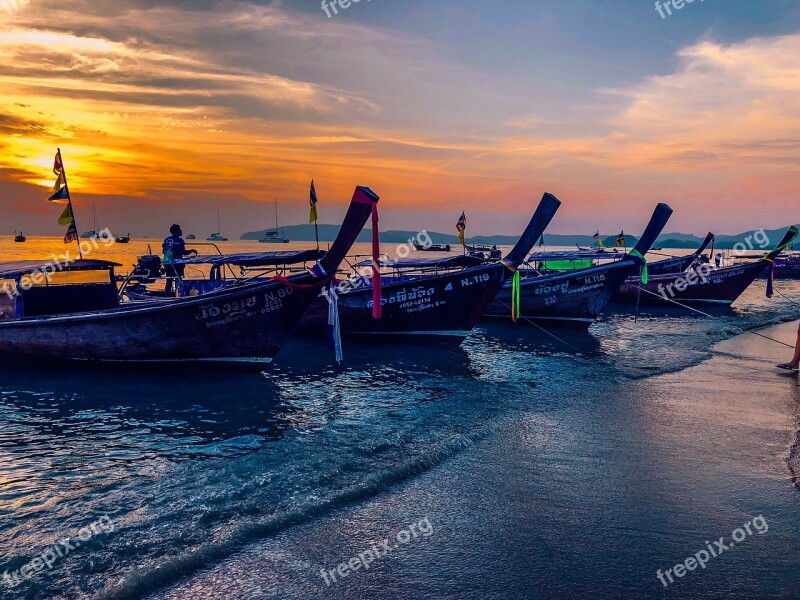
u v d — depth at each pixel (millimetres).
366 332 14242
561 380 10352
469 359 12438
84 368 11062
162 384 10031
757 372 11062
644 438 7125
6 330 11008
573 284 16250
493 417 7977
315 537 4668
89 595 3838
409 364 11898
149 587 3945
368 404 8766
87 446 6910
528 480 5848
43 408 8531
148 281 17953
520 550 4508
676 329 17344
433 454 6445
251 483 5699
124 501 5316
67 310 12148
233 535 4629
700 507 5277
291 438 7121
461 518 5031
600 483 5777
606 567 4281
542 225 12938
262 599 3834
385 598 3863
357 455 6480
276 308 10266
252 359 10680
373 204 8906
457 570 4215
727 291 22984
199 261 14828
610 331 16906
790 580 4141
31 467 6219
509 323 17906
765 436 7234
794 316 20719
